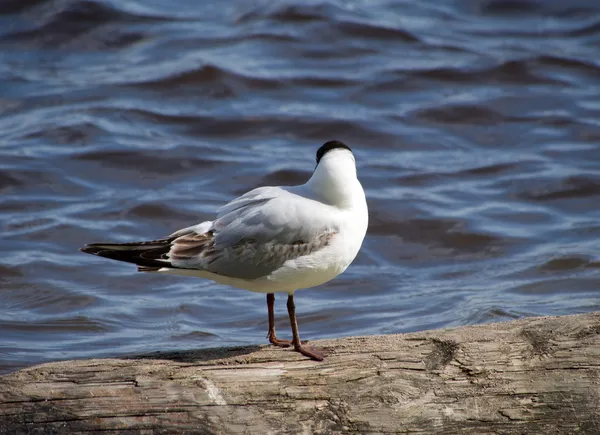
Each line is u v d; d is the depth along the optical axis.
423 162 19.05
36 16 23.34
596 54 23.56
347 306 13.17
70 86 21.11
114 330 12.31
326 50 23.09
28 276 14.08
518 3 26.27
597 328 7.65
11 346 11.61
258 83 21.42
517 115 20.88
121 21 23.73
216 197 17.39
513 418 7.21
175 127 19.80
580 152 19.47
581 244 15.39
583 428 7.20
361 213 7.96
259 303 13.32
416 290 13.89
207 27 23.91
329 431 7.04
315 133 19.94
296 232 7.72
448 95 21.55
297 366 7.36
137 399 6.98
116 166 18.23
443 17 25.62
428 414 7.17
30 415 6.90
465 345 7.51
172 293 13.70
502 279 14.23
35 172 17.77
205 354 7.71
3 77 21.34
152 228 16.23
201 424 6.95
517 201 17.44
